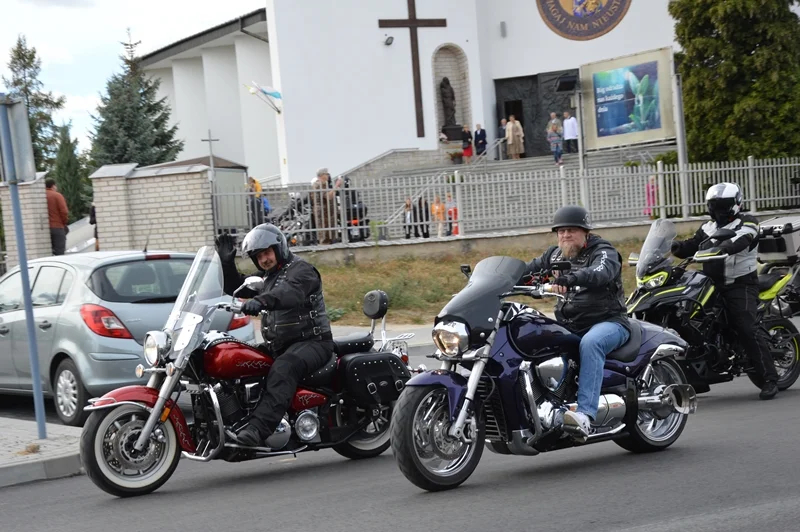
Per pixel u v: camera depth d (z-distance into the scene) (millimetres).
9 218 33000
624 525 9086
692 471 11250
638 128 44156
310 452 14000
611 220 38875
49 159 84000
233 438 11406
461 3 63719
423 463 10562
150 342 11305
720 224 15758
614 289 11820
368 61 61531
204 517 10195
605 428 11781
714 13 45125
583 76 45969
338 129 61031
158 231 32906
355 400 12742
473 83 64375
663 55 43125
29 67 88812
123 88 67312
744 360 15945
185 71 77375
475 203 36469
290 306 11867
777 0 44969
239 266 32375
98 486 11125
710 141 45594
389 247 34844
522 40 66125
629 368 11977
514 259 11164
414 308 30484
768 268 18672
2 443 13906
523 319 11109
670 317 15180
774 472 10984
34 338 14203
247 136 70688
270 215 33938
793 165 42000
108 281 16453
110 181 32906
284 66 60031
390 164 60969
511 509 9852
